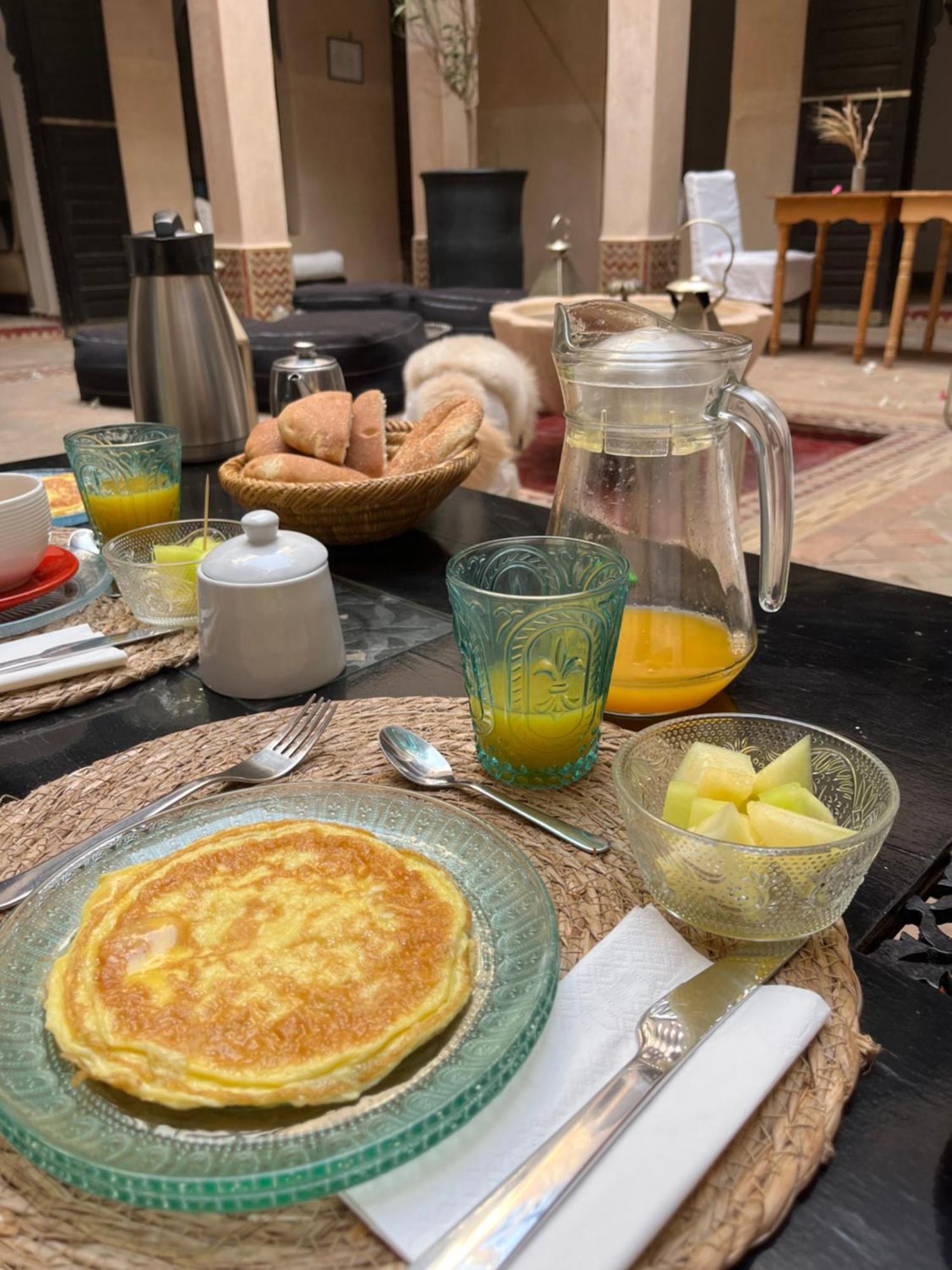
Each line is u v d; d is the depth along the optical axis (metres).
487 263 6.22
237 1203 0.32
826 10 6.57
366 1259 0.33
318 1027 0.38
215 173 5.59
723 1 8.10
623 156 5.34
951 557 2.79
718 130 8.59
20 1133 0.34
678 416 0.68
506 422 2.07
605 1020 0.42
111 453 1.02
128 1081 0.36
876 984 0.48
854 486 3.49
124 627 0.89
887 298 7.32
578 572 0.69
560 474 0.77
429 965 0.41
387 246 9.18
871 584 1.00
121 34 7.19
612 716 0.75
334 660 0.80
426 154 6.64
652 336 0.70
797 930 0.46
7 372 5.97
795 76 6.82
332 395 1.15
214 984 0.40
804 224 7.34
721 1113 0.37
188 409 1.45
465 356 2.06
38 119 7.10
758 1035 0.40
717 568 0.73
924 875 0.56
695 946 0.48
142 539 0.96
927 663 0.82
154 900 0.46
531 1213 0.33
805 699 0.76
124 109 7.38
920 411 4.45
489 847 0.50
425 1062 0.38
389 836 0.53
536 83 8.05
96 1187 0.33
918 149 9.10
